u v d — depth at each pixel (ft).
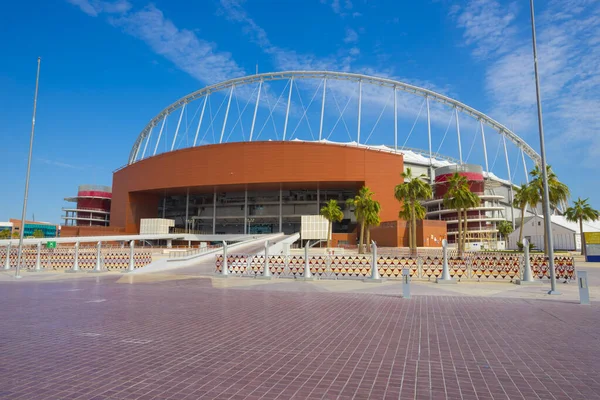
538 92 57.52
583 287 42.88
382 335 27.12
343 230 347.97
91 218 452.76
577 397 15.93
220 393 16.03
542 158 55.88
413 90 330.34
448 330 28.84
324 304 42.16
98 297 47.57
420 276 74.95
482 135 342.03
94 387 16.69
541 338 26.32
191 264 105.50
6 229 404.36
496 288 59.21
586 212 217.77
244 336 26.66
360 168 299.17
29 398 15.38
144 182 343.46
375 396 15.83
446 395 16.01
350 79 327.06
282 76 328.29
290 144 304.50
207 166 316.81
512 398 15.76
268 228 377.30
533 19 58.75
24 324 30.50
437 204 333.01
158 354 22.03
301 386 16.93
